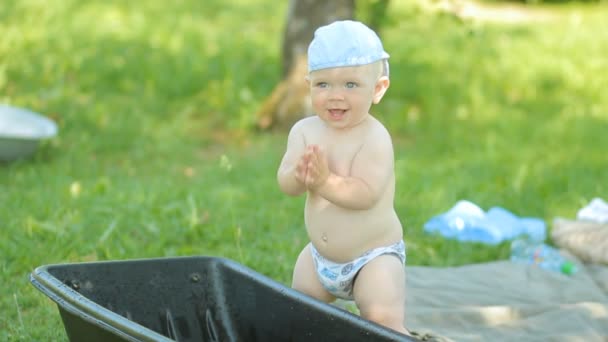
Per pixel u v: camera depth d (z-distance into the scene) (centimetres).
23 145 927
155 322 482
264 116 1144
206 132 1136
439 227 790
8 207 779
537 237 776
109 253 682
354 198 448
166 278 487
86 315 410
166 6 1883
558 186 941
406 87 1330
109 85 1263
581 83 1443
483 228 781
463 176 955
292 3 1148
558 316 590
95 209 768
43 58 1330
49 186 859
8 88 1207
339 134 464
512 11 2194
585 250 733
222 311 489
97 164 969
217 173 941
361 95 448
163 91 1255
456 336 567
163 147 1051
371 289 458
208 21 1767
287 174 476
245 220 779
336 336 437
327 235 467
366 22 1148
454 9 1041
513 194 899
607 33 1880
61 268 460
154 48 1462
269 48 1519
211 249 718
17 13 1641
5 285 623
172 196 835
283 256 705
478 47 1653
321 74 449
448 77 1412
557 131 1182
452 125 1198
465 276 687
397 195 871
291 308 458
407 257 730
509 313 601
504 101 1336
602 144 1134
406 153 1067
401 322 462
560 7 2289
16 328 555
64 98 1175
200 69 1334
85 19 1641
